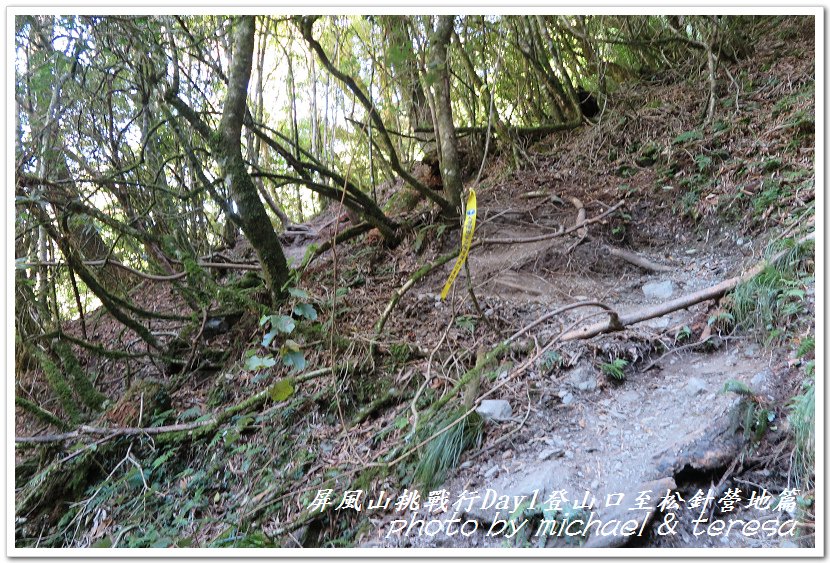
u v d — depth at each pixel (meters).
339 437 3.49
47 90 4.93
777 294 3.14
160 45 4.57
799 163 4.45
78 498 3.82
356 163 8.95
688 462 2.36
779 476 2.32
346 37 7.31
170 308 6.57
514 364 3.41
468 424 2.89
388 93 6.71
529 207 5.82
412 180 5.29
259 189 7.50
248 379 4.32
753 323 3.16
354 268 5.48
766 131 5.11
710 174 5.14
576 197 5.73
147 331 5.00
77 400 4.90
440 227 5.50
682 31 7.71
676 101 6.67
